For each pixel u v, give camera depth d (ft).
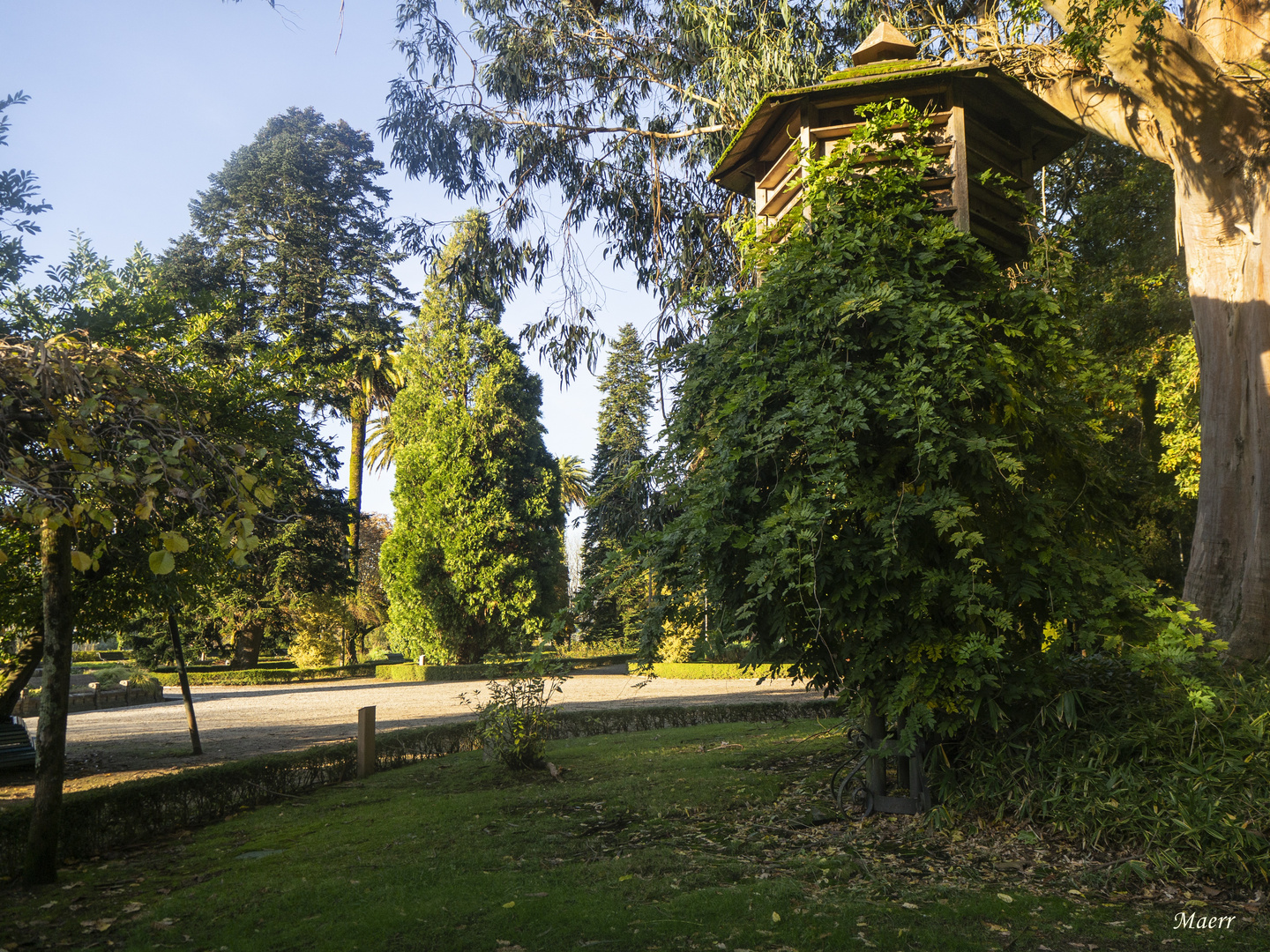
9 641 32.71
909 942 11.46
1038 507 16.87
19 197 13.05
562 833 18.04
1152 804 14.79
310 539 92.07
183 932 12.87
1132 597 16.31
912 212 17.52
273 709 60.03
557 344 43.52
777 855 15.84
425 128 40.91
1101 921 12.00
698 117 41.78
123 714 59.36
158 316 27.45
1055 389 18.85
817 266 17.31
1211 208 25.80
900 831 16.66
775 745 28.50
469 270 45.21
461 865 15.70
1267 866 12.98
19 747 32.42
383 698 67.46
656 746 31.27
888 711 16.52
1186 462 49.75
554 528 102.58
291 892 14.40
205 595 35.81
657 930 12.06
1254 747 15.47
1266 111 24.32
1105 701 17.61
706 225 44.50
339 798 24.20
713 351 19.31
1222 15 26.25
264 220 104.17
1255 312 24.25
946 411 16.29
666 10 40.14
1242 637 22.70
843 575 16.48
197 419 16.66
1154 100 25.40
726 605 18.49
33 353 12.07
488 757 28.81
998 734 17.33
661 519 20.75
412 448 98.02
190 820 22.20
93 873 17.15
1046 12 30.17
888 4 36.37
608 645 120.37
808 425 16.29
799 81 36.27
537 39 40.98
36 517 10.95
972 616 16.06
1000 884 13.70
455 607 95.35
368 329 104.53
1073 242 47.85
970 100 19.56
